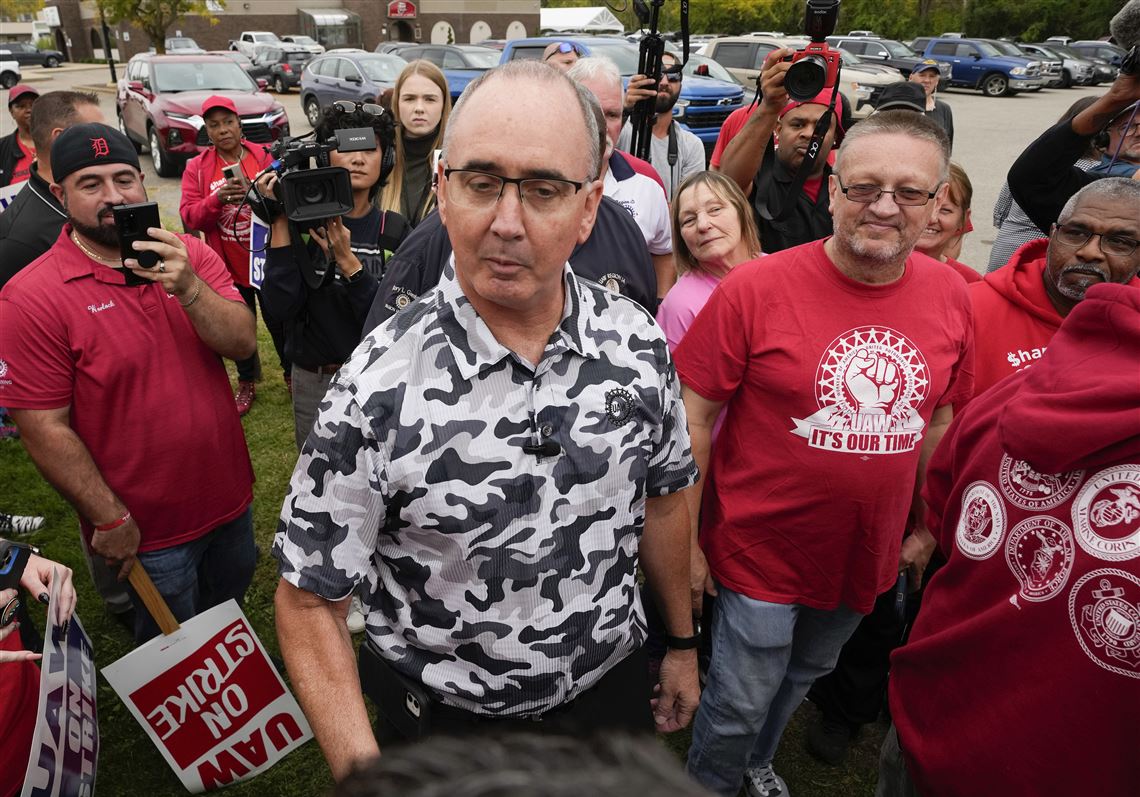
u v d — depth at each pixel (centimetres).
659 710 160
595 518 118
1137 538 101
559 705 125
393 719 124
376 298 200
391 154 266
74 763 160
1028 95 2214
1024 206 265
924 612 136
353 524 111
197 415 200
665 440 133
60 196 182
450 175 105
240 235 409
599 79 255
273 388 461
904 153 155
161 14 2173
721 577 188
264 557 310
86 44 4050
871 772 229
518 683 119
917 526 210
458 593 114
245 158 418
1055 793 111
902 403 170
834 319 169
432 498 109
